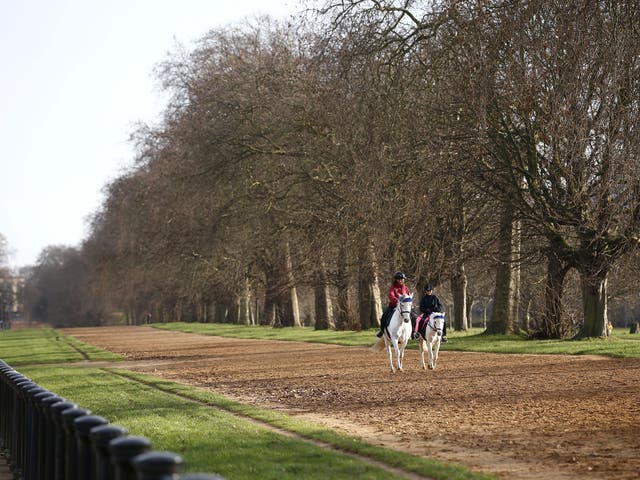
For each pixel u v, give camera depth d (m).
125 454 5.33
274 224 56.78
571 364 29.06
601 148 32.16
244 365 33.84
